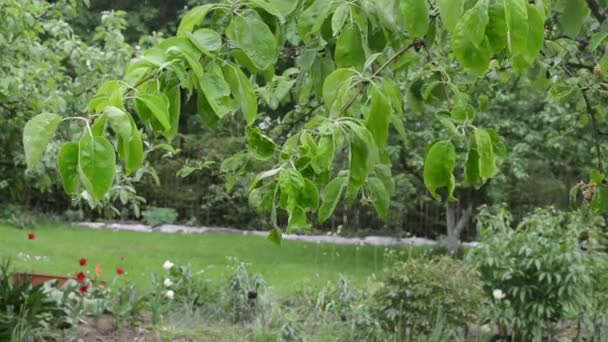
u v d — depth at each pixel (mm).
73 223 16703
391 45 2092
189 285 7746
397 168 11312
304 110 3395
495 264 6645
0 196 15961
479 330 6762
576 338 6727
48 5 6348
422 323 6121
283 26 2010
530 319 6621
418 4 1627
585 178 10469
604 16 2303
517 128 10430
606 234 7293
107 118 1285
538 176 12344
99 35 6293
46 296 6266
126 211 16938
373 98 1681
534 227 6992
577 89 3152
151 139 5328
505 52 1806
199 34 1619
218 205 17484
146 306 7195
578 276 6469
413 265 6348
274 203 1674
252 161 2512
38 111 5629
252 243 14914
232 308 7379
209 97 1562
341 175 1811
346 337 6504
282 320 7027
